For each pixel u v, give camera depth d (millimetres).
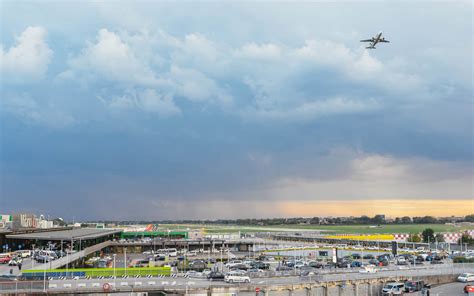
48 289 114125
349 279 141625
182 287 120562
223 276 137250
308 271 154125
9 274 134000
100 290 116562
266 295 127125
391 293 138875
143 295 119188
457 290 143750
